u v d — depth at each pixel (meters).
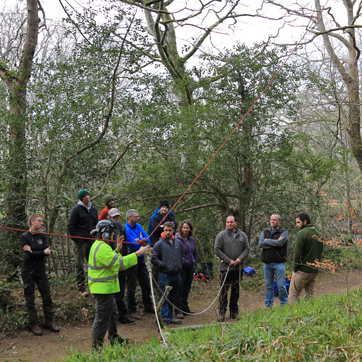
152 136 10.88
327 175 11.61
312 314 4.88
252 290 9.86
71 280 8.23
